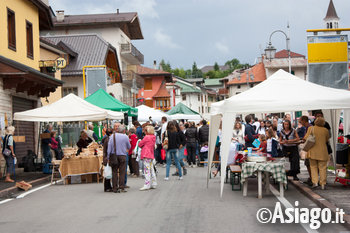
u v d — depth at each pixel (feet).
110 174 42.57
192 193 39.96
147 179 43.62
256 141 48.19
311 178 38.60
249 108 35.58
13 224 27.81
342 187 38.73
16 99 69.36
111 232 24.31
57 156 64.80
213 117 44.98
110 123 102.83
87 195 40.93
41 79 68.03
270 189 41.55
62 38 149.69
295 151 44.39
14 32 69.87
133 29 196.85
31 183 50.34
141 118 96.78
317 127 37.99
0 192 41.63
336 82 54.19
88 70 95.50
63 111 58.95
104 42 148.66
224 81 355.36
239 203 33.63
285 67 237.04
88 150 52.90
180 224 25.99
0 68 61.21
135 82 172.65
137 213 30.14
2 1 65.16
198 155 75.46
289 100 35.24
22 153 69.92
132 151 57.31
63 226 26.50
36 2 77.97
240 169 41.16
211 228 24.72
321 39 54.03
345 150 39.52
